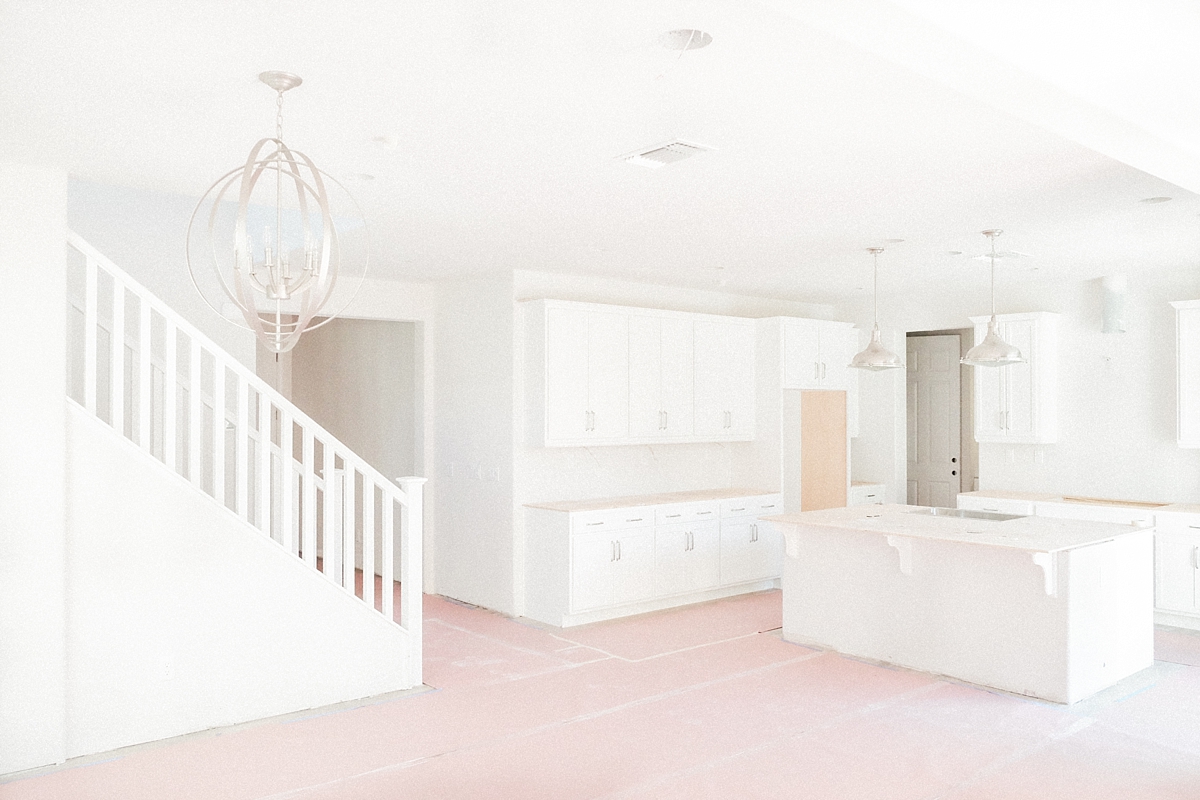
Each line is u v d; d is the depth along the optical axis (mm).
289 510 4379
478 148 3383
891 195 4141
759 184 3936
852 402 8281
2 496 3520
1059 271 6527
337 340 8500
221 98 2836
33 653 3588
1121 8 1970
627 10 2178
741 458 7754
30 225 3615
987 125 3090
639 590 6414
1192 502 6445
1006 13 1982
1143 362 6691
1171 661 5262
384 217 4645
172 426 4055
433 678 4902
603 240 5281
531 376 6316
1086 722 4176
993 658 4719
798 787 3439
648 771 3604
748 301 7969
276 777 3549
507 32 2316
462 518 6875
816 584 5582
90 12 2195
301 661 4352
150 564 3906
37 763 3602
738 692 4645
